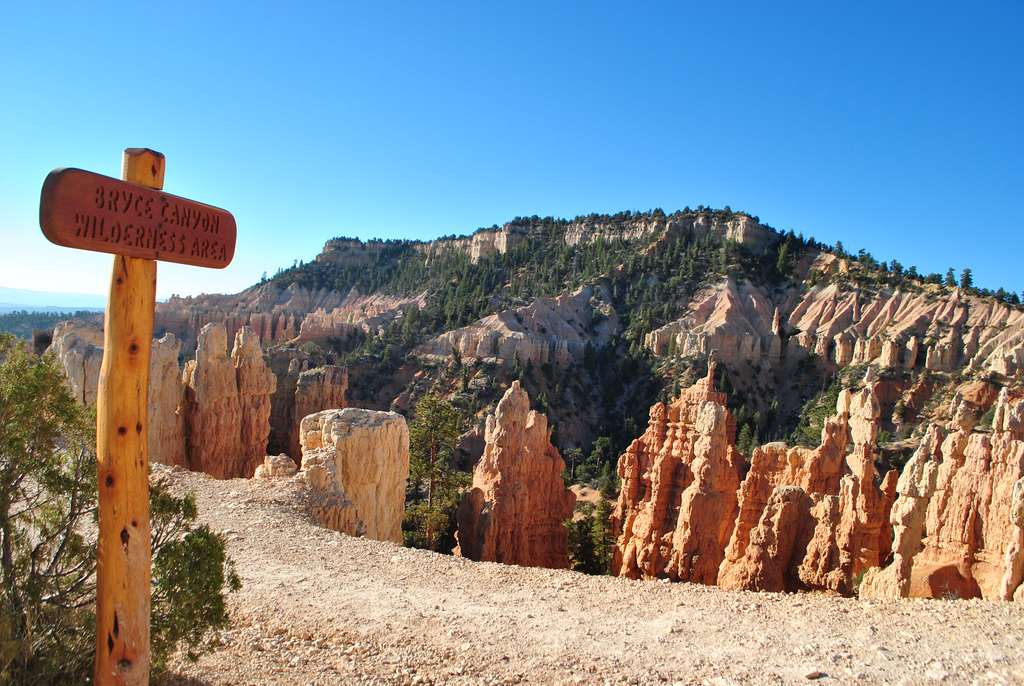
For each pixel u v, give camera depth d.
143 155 8.52
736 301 151.12
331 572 18.83
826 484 42.03
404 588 17.84
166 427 44.38
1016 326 106.31
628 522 49.62
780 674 12.66
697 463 39.84
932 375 101.94
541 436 45.53
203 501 25.22
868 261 161.00
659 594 17.81
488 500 40.31
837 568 35.03
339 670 12.65
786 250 175.38
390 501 30.72
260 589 17.09
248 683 11.67
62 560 10.95
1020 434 27.62
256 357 53.19
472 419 104.12
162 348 44.00
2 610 9.75
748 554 35.28
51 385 10.88
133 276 8.58
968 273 133.25
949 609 15.57
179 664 12.04
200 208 9.18
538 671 12.95
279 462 29.36
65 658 9.99
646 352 138.75
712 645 14.21
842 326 136.38
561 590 18.09
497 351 126.75
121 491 8.70
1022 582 22.27
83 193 7.61
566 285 178.38
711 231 192.50
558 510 45.88
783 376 134.12
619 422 120.19
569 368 133.12
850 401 42.47
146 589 9.02
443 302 170.62
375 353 127.81
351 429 29.23
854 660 13.13
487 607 16.61
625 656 13.67
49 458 10.84
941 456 32.16
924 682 12.09
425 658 13.45
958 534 27.89
